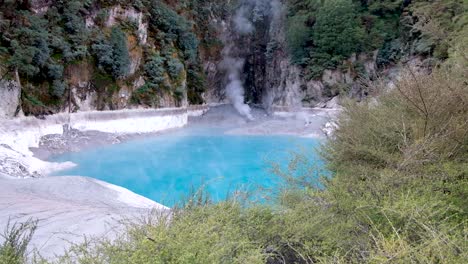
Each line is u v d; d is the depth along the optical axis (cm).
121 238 360
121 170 1531
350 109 645
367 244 326
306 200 416
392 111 557
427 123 486
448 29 1544
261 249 352
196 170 1549
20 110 1684
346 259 335
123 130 2255
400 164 430
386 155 485
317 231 372
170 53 2662
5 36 1680
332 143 588
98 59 2164
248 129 2555
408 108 542
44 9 1945
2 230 545
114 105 2253
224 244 328
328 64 2908
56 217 611
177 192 1236
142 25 2481
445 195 396
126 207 765
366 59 2802
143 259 288
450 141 459
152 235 322
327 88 2923
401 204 350
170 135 2416
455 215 371
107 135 2100
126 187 1305
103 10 2217
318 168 516
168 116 2588
